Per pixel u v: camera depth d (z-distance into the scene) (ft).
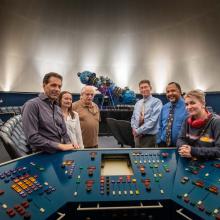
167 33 25.75
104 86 19.07
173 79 27.27
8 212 2.62
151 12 25.09
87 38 26.63
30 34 24.13
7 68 23.66
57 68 26.96
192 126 5.14
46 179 3.48
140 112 9.78
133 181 3.42
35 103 5.70
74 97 26.86
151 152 4.65
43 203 2.87
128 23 26.09
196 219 2.72
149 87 9.66
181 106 7.46
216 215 2.60
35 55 25.30
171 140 7.50
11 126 7.22
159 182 3.43
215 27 22.52
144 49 27.35
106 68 28.14
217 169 3.85
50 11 23.86
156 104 9.36
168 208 3.09
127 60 27.99
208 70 24.45
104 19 25.76
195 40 24.40
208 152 4.33
